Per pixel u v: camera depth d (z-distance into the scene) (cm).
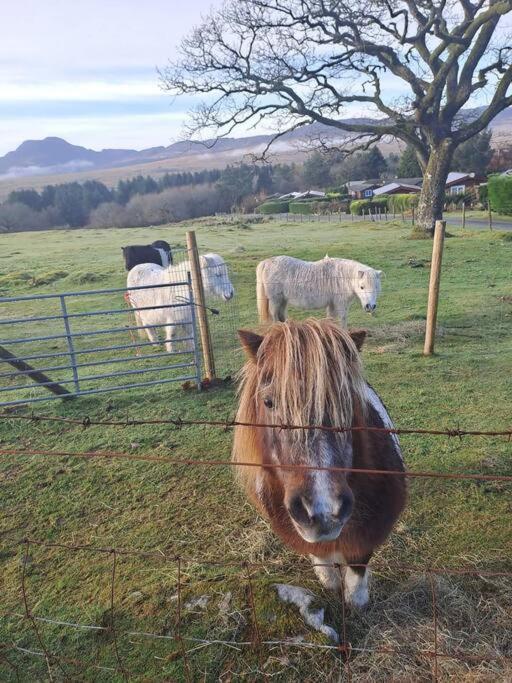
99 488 470
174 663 283
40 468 510
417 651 279
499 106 2186
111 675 281
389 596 316
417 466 470
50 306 1430
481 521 387
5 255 2720
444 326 933
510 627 291
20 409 670
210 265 1076
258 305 998
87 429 596
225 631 294
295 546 272
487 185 3575
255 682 269
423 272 1470
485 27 2220
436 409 590
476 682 259
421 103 2216
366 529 260
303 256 1911
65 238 3997
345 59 2269
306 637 285
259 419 252
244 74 2245
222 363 805
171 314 881
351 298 955
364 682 264
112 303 1423
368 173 8012
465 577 331
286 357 215
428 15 2308
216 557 367
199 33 2195
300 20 2153
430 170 2275
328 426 214
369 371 727
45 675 286
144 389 724
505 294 1126
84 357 940
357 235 2647
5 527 421
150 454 529
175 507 434
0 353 630
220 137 2442
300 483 206
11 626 319
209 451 527
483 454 484
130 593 335
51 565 372
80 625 314
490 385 650
